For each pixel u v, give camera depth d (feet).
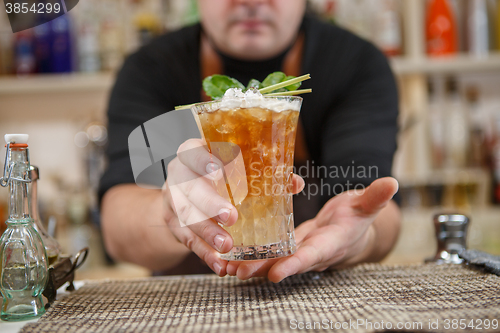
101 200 2.49
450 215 1.88
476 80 4.55
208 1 2.50
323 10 4.05
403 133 4.19
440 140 4.18
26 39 4.05
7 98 4.46
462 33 4.27
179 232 1.63
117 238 2.23
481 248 4.09
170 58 2.87
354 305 1.36
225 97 1.42
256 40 2.50
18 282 1.40
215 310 1.40
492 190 4.22
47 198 4.44
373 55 2.74
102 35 4.07
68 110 4.54
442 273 1.65
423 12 4.34
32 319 1.41
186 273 2.85
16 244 1.41
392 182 1.51
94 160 4.03
